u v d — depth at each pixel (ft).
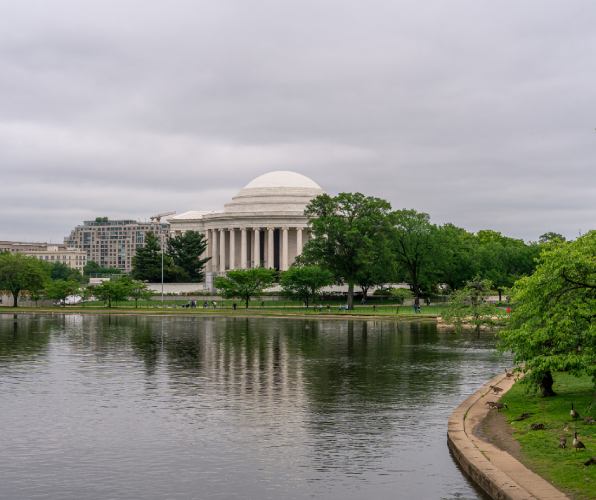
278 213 585.22
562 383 118.42
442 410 102.99
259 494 65.41
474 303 238.27
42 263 579.89
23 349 191.01
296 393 117.70
